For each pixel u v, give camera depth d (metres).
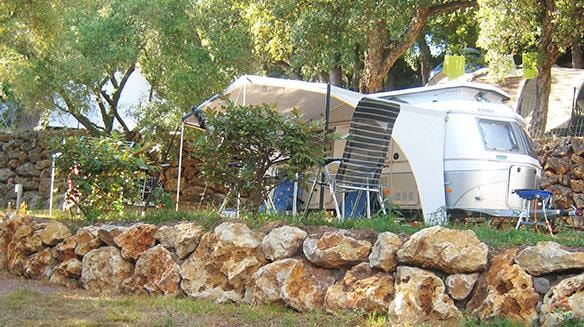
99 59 14.77
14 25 12.16
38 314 5.14
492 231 5.66
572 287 4.37
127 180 7.70
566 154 12.52
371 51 14.95
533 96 15.18
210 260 5.71
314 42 14.66
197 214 6.52
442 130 9.34
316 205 9.23
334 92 8.53
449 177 9.51
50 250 6.94
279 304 5.28
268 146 6.33
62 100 16.28
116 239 6.29
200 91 14.81
